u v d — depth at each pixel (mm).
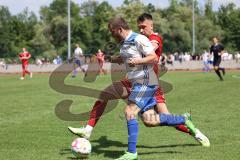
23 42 162875
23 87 42875
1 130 18375
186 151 14062
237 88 38438
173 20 157250
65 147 14930
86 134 14336
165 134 17031
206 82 46656
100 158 13359
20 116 22609
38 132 17891
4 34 155000
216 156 13266
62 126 19422
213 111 23703
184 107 25625
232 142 15359
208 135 16703
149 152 13984
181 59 101000
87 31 158875
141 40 12719
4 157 13414
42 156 13562
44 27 165000
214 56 48938
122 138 16625
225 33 165125
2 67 95000
